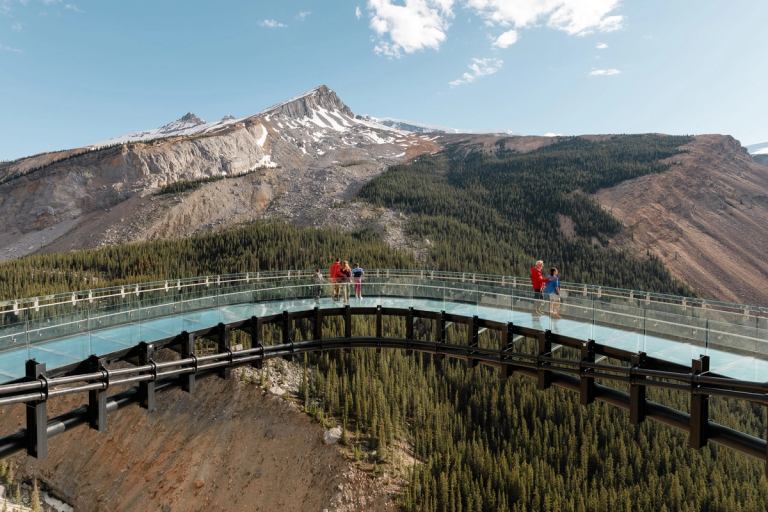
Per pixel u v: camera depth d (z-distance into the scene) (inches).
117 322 899.4
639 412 787.4
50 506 2354.8
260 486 2534.5
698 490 2994.6
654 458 3225.9
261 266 5236.2
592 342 852.6
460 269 5703.7
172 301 1013.2
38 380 729.0
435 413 3326.8
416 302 1253.1
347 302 1294.3
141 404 924.0
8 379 731.4
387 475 2645.2
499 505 2728.8
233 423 2721.5
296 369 3235.7
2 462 2423.7
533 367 968.9
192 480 2522.1
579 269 6314.0
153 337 957.8
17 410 2465.6
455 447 3129.9
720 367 697.0
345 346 1277.1
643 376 768.3
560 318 918.4
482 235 6909.5
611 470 3065.9
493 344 3250.5
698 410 698.8
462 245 6441.9
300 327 3449.8
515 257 6309.1
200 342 2765.7
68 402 2559.1
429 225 6978.4
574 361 871.1
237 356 1093.1
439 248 6299.2
